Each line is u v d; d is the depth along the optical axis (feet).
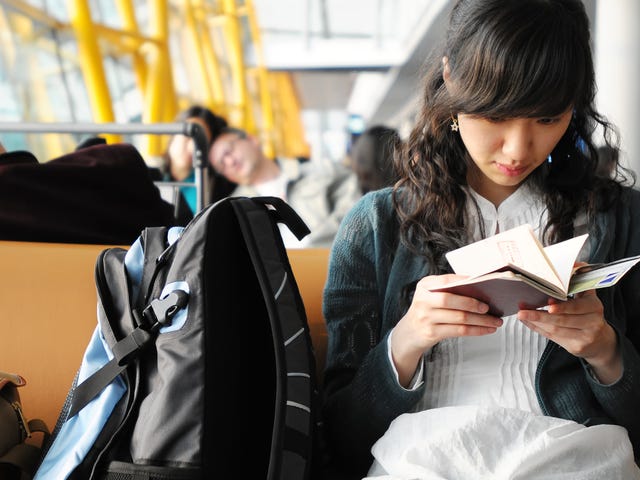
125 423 3.41
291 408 3.22
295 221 3.67
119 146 5.99
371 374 3.57
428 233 3.74
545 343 3.56
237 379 3.42
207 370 3.26
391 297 3.82
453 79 3.33
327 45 46.65
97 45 18.70
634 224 3.76
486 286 2.80
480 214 3.72
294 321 3.37
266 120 44.42
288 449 3.17
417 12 36.24
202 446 3.17
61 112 18.57
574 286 2.90
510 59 3.09
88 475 3.41
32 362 4.71
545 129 3.23
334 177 12.30
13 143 17.57
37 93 18.11
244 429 3.44
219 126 12.65
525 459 3.01
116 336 3.72
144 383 3.50
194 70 33.45
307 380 3.31
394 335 3.52
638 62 14.85
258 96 43.68
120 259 3.91
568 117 3.27
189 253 3.44
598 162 3.72
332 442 3.81
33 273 4.83
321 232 11.79
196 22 34.60
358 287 3.92
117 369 3.53
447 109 3.46
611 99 15.01
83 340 4.74
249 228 3.43
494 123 3.23
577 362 3.57
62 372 4.70
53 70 18.37
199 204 6.48
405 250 3.85
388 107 61.16
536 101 3.08
